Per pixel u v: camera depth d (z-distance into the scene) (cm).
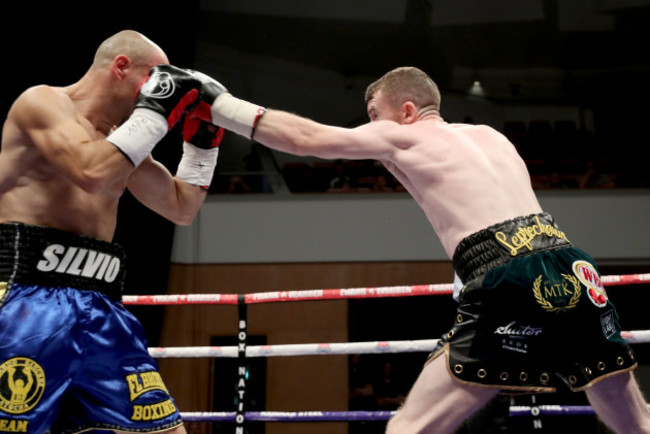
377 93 227
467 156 201
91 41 621
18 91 590
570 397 652
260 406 710
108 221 203
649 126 816
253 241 755
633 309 736
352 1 874
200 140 239
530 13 857
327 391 709
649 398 717
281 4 873
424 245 736
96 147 183
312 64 866
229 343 734
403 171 204
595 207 743
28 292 179
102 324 189
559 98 844
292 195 765
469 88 856
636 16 841
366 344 319
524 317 180
